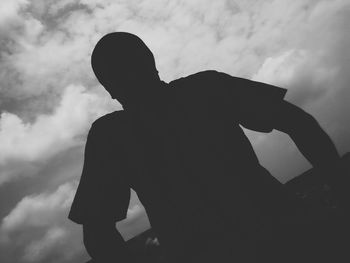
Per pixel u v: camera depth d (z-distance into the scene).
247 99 0.90
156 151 0.92
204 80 0.95
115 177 0.98
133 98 0.96
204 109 0.92
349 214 0.82
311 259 0.79
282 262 0.81
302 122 0.86
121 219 1.02
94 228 0.99
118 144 0.96
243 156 0.90
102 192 0.99
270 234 0.83
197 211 0.87
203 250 0.86
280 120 0.88
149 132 0.94
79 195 1.01
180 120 0.92
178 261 0.88
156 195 0.92
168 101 0.95
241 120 0.93
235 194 0.86
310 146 0.86
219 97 0.93
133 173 0.95
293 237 0.82
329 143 0.86
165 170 0.91
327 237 0.80
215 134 0.90
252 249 0.83
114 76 0.95
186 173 0.89
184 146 0.90
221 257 0.84
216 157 0.88
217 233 0.85
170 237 0.90
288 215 0.85
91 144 1.01
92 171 1.00
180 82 0.97
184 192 0.89
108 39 0.95
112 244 0.99
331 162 0.86
